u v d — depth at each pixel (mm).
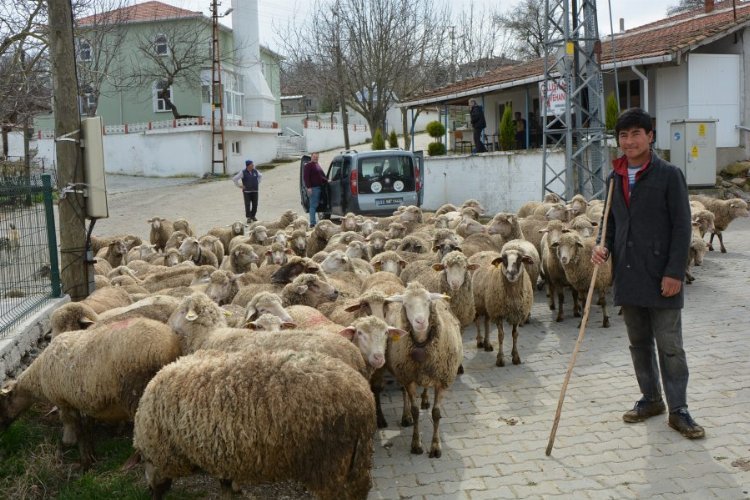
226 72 44156
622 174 6156
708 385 7191
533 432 6422
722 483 5223
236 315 7680
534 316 10875
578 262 9867
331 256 10141
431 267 9352
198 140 38750
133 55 43344
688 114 22984
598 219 13766
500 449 6117
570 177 17969
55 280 8828
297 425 4348
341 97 39844
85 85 31156
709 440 5922
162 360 5785
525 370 8234
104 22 34000
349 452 4469
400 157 20672
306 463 4426
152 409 4668
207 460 4484
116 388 5750
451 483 5566
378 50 38156
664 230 5957
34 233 8672
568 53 17719
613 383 7555
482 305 8898
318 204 22266
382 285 8062
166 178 39062
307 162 22953
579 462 5742
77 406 5945
